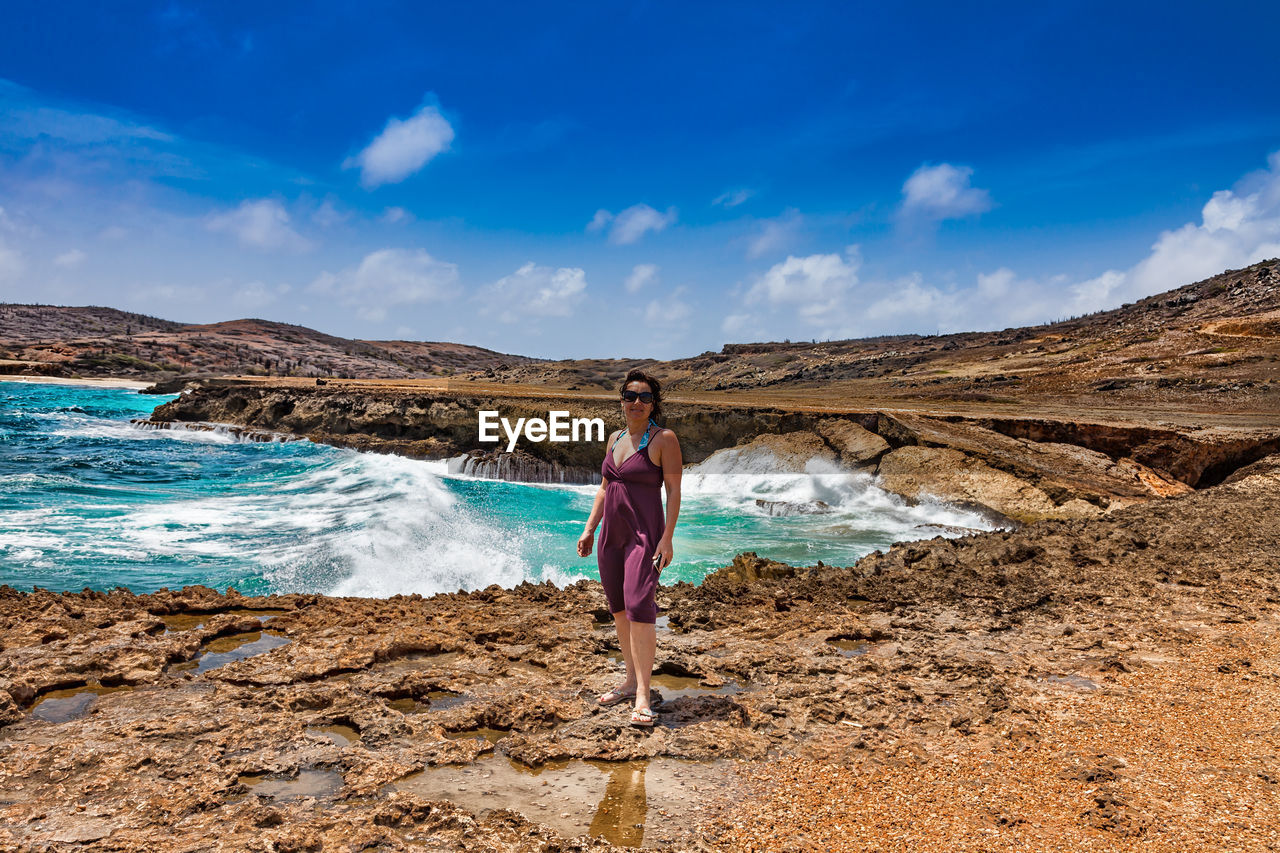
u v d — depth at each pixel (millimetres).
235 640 4832
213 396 31438
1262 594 6109
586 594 6105
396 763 3221
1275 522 8906
